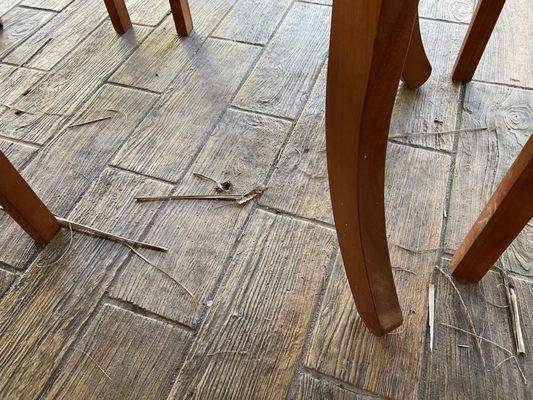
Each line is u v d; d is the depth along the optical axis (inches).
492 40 47.1
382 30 16.1
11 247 34.3
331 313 30.0
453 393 26.7
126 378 28.1
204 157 39.3
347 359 28.1
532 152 22.5
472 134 39.4
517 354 27.9
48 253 33.9
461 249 30.1
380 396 26.8
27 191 31.4
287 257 32.7
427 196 35.5
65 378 28.2
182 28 49.6
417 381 27.2
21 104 44.8
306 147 39.4
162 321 30.2
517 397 26.5
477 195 35.5
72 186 37.9
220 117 42.3
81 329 30.1
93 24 52.9
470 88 43.1
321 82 44.6
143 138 41.1
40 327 30.3
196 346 29.1
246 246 33.4
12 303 31.5
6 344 29.7
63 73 47.6
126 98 44.6
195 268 32.6
